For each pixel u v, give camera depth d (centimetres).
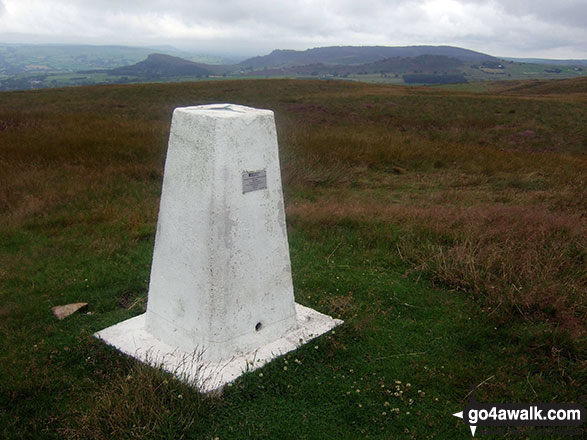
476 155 1367
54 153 1098
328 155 1221
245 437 323
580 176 1135
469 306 511
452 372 398
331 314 489
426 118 2523
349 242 688
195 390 349
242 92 3562
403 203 907
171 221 383
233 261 368
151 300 420
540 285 498
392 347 434
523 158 1387
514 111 2741
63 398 361
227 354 381
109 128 1469
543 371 400
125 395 335
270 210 388
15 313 479
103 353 407
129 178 979
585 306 484
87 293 528
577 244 625
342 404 356
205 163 348
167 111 2422
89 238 677
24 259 605
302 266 609
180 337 396
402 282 570
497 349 433
